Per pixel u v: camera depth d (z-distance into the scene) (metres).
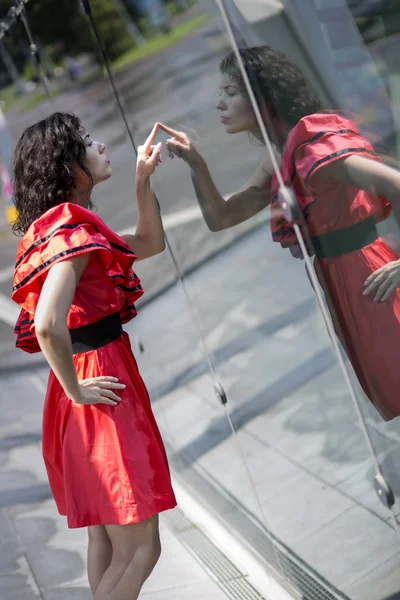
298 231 1.58
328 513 1.91
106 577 1.97
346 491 1.78
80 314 1.91
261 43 1.49
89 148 2.11
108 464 1.91
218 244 2.06
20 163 2.06
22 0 2.94
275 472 2.17
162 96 2.07
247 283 1.95
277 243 1.71
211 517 2.96
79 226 1.86
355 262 1.50
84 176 2.08
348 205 1.45
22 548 3.10
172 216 2.33
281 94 1.49
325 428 1.78
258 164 1.67
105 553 2.17
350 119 1.37
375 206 1.40
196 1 1.68
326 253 1.54
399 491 1.58
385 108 1.30
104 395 1.92
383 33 1.26
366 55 1.30
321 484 1.89
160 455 1.98
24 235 2.01
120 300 2.00
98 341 1.96
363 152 1.37
